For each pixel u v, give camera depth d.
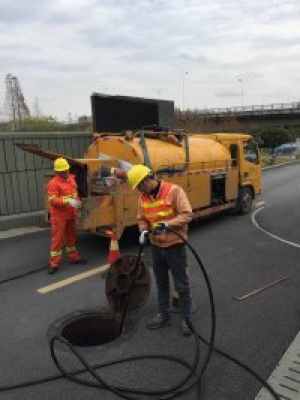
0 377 4.26
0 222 10.45
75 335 5.55
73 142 12.19
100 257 8.28
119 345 4.82
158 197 4.85
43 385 4.11
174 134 10.30
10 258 8.27
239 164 12.20
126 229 9.35
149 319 5.45
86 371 4.30
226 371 4.24
